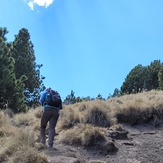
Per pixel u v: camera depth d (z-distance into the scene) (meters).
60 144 9.68
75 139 9.63
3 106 19.59
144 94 16.89
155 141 10.20
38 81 32.56
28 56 31.59
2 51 19.77
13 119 13.11
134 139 10.43
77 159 7.95
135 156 8.85
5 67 19.62
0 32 22.09
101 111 11.70
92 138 9.48
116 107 12.70
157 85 46.66
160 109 12.58
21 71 30.91
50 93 9.41
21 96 20.69
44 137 9.27
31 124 12.30
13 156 7.47
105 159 8.66
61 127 11.27
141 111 12.41
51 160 7.71
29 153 7.40
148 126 11.98
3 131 9.12
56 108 9.30
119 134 10.37
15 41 31.80
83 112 11.91
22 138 8.53
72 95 32.19
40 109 13.66
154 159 8.61
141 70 48.66
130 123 12.13
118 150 9.27
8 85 19.44
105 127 11.30
